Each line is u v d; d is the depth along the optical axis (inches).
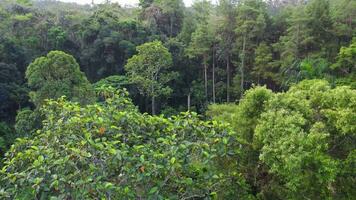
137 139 271.3
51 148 248.5
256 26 1180.5
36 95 778.8
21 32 1343.5
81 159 222.4
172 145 243.4
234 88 1241.4
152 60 1117.1
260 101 372.8
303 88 391.5
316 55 1050.1
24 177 225.3
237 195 313.9
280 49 1159.6
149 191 217.6
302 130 311.6
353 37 1028.5
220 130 280.2
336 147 335.0
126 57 1293.1
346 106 331.3
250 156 365.7
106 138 256.5
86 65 1321.4
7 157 301.9
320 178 297.6
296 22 1090.1
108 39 1269.7
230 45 1268.5
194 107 1232.2
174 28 1531.7
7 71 1106.7
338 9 1108.5
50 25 1385.3
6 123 1031.6
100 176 213.2
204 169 254.2
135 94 1218.6
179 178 237.6
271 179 366.3
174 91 1306.6
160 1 1514.5
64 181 211.6
